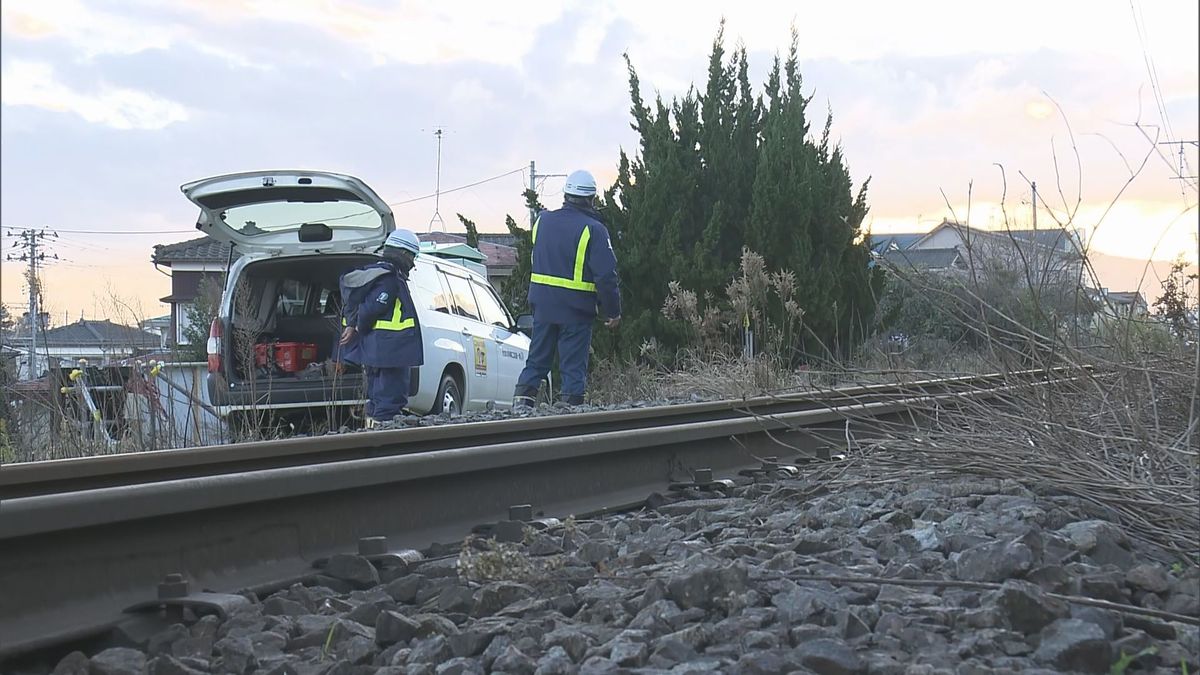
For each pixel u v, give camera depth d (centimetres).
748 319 1309
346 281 981
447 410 1178
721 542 445
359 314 970
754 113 1836
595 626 327
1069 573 344
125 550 368
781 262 1628
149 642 341
